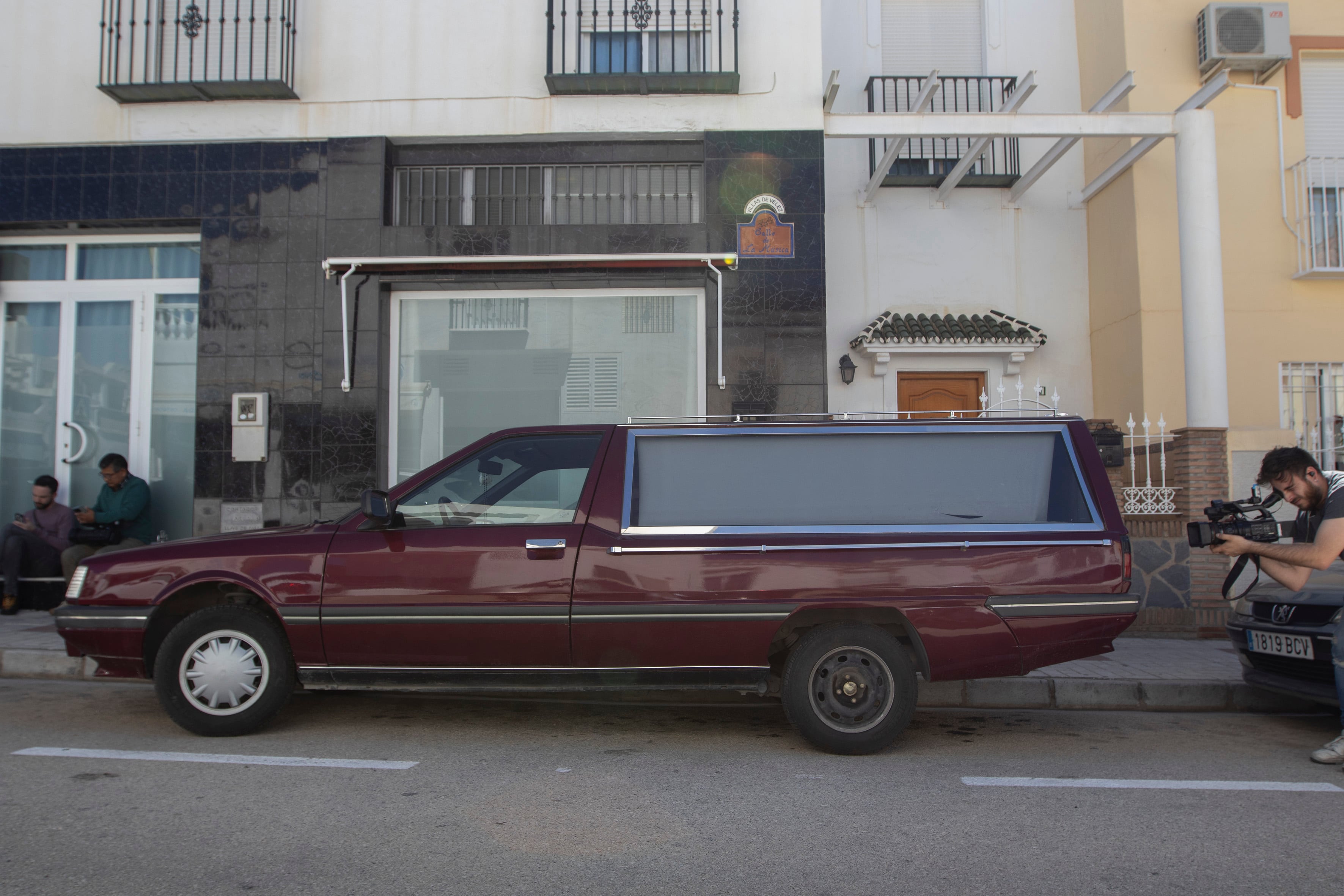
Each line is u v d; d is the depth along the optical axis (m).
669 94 9.02
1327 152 10.02
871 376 10.29
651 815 3.76
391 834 3.49
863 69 10.62
